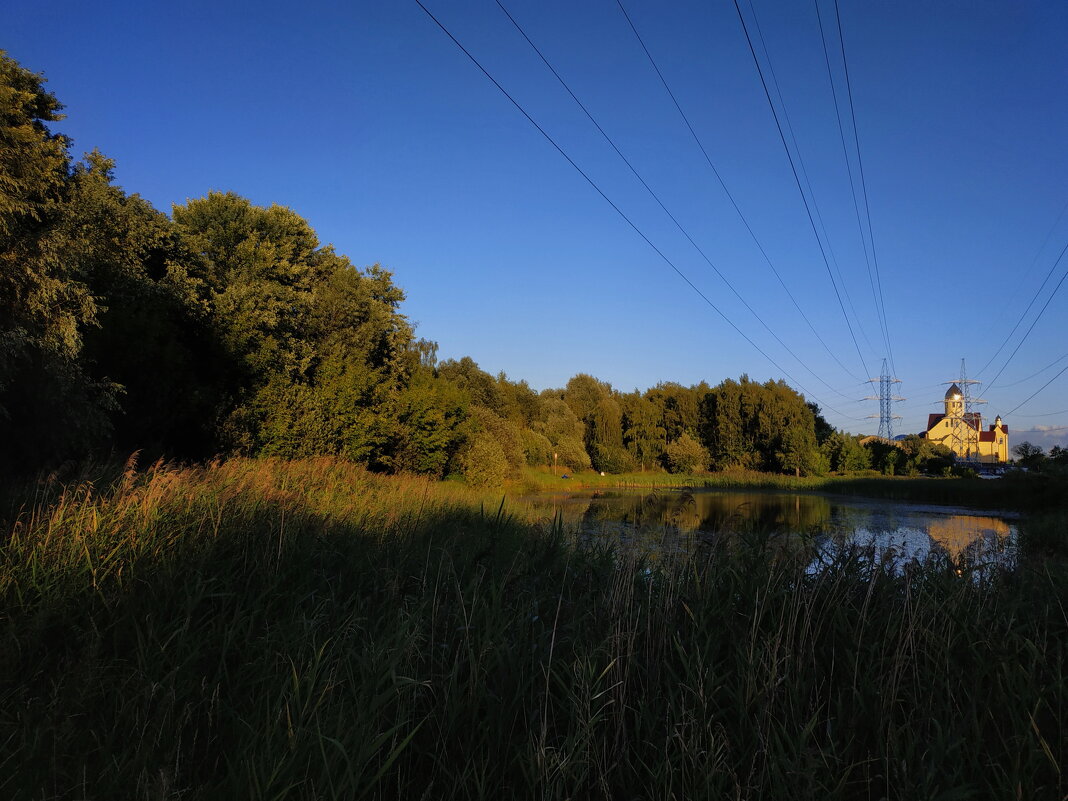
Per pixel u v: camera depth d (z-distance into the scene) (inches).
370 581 237.5
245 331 797.2
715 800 113.2
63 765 109.2
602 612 178.5
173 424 677.3
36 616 164.1
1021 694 137.6
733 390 3011.8
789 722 134.0
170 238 913.5
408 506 471.5
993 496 1461.6
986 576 229.9
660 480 2472.9
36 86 653.9
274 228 1263.5
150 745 112.5
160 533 230.1
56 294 481.7
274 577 213.0
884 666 153.6
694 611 181.5
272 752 111.4
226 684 148.5
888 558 217.2
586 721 131.2
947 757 120.8
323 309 1179.3
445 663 155.1
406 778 125.0
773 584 189.2
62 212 561.6
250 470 421.7
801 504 1526.8
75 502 242.7
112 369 613.3
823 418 3289.9
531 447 2244.1
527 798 117.3
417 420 1195.3
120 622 167.8
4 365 406.3
